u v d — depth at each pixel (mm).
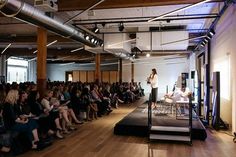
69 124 6555
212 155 4543
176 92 7637
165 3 5270
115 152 4668
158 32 9352
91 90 9172
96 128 6812
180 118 6750
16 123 4629
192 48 13805
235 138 5539
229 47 6500
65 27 6473
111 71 19750
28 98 5531
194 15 7156
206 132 5957
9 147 4418
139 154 4559
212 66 9188
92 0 5656
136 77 18797
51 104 6078
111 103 11273
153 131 5496
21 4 4609
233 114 5930
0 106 4777
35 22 5270
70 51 14953
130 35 10656
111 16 7676
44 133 5395
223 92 7508
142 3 5355
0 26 9289
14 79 18891
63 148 4895
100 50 10531
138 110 8523
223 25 7102
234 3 5555
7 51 15391
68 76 21391
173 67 18031
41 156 4391
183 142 5406
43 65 7117
